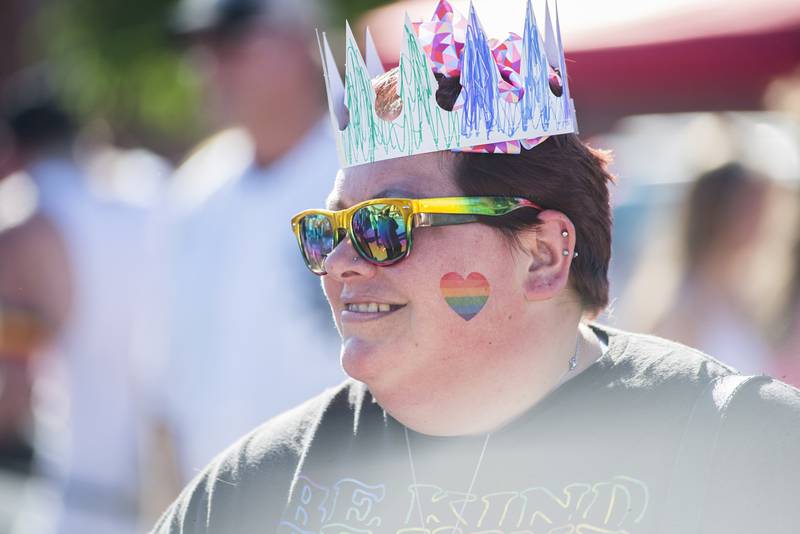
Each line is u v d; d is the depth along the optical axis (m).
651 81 17.80
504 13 12.80
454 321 6.91
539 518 6.73
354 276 7.09
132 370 13.86
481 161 6.99
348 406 7.60
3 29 36.00
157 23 24.45
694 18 17.67
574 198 7.18
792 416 6.53
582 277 7.25
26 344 14.24
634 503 6.59
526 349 7.01
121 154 15.59
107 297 13.91
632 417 6.80
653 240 12.93
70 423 14.20
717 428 6.54
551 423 6.95
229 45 12.13
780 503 6.36
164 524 7.73
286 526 7.30
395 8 20.67
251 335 12.15
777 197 11.90
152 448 13.27
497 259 6.95
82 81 25.12
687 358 6.98
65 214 14.11
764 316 11.85
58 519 14.20
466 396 7.00
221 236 12.50
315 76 12.38
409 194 7.00
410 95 7.03
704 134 12.59
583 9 19.48
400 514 7.07
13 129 14.73
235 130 13.13
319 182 12.15
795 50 16.45
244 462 7.61
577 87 18.56
